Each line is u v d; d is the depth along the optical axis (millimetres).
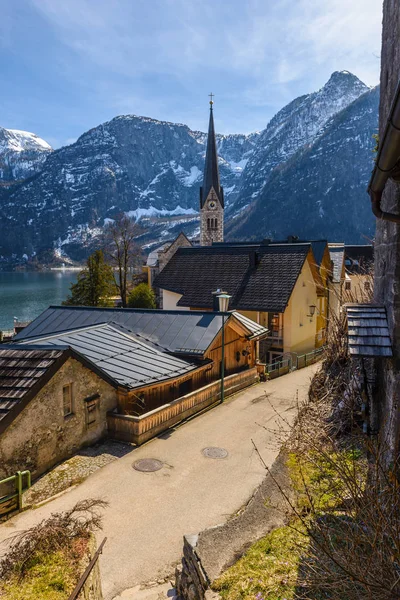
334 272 33062
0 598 4977
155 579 6840
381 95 8180
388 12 7469
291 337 25328
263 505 6711
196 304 26703
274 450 10742
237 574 5199
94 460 10773
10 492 8891
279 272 26125
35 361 10266
